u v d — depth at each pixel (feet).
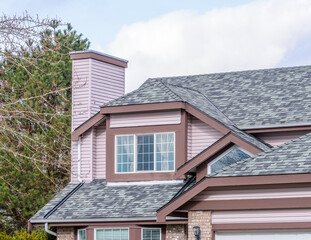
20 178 123.03
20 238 99.35
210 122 83.51
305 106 86.63
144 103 86.94
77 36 149.59
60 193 91.09
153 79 105.70
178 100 85.05
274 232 60.03
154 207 80.94
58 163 51.62
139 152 88.07
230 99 93.35
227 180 60.34
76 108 97.50
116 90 101.76
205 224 62.03
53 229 94.48
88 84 97.35
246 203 60.29
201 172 80.12
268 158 61.98
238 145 77.51
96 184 91.40
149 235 80.89
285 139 84.38
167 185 85.61
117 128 89.56
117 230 82.58
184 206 63.05
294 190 58.59
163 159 86.48
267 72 99.50
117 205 83.92
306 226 58.23
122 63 102.99
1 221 124.47
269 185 59.57
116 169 89.20
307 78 94.89
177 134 85.81
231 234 61.77
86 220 83.20
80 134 93.50
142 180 87.35
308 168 57.82
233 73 101.76
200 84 100.58
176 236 78.59
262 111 87.86
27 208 125.70
